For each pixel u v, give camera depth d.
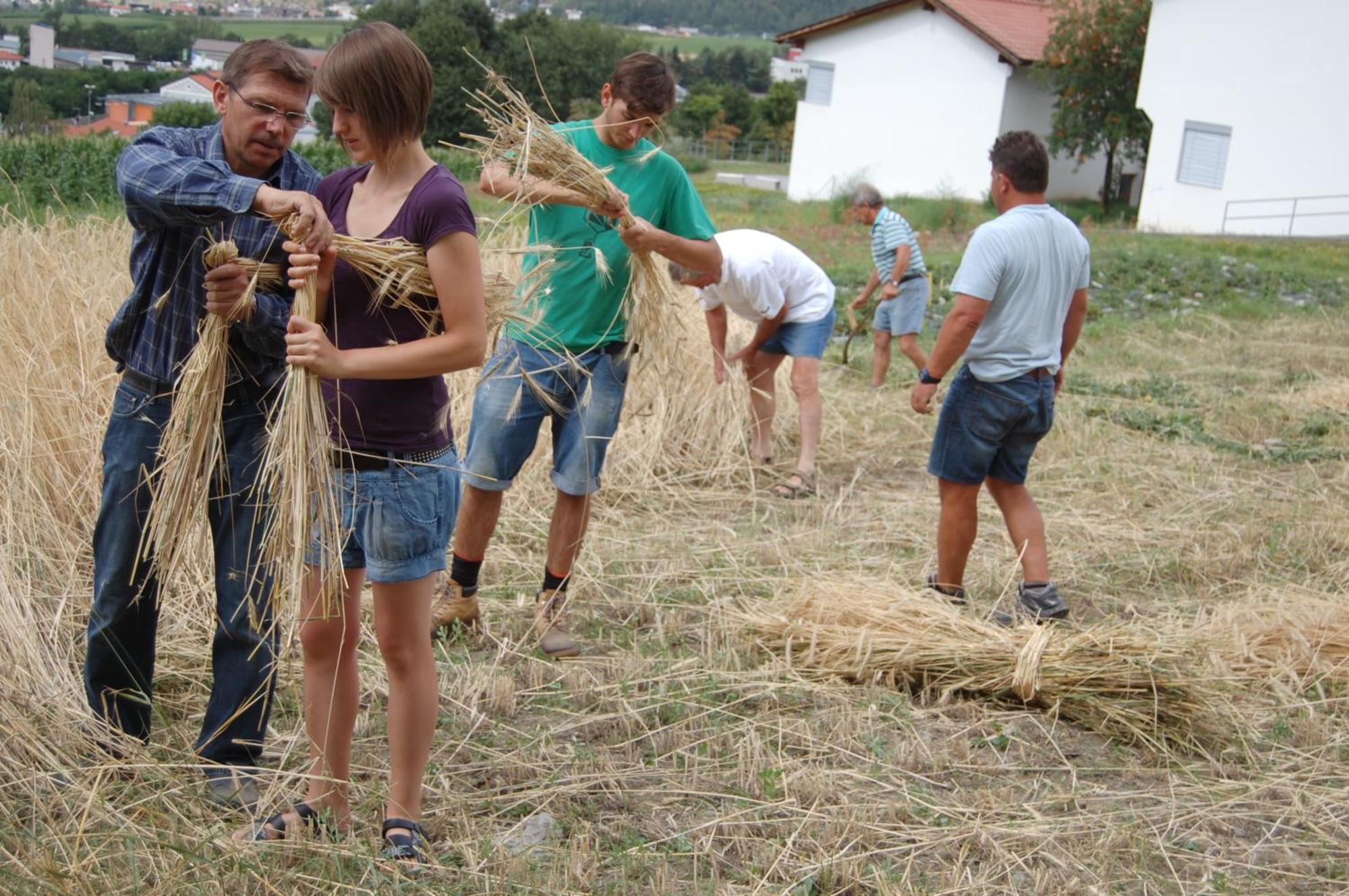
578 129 4.34
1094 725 3.91
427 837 3.07
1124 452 7.42
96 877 2.71
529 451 4.34
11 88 14.27
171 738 3.46
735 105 68.06
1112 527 6.04
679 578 5.18
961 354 4.68
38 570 4.21
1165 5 28.94
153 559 3.08
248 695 3.22
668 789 3.42
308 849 2.88
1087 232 24.88
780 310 6.57
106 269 6.21
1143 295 15.42
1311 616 4.62
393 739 2.98
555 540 4.41
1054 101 35.34
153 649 3.35
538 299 4.19
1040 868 3.10
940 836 3.24
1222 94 28.27
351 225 2.82
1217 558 5.57
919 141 36.00
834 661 4.23
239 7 61.28
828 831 3.22
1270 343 11.73
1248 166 27.97
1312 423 8.32
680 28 181.25
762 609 4.69
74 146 13.45
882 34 36.19
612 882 2.96
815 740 3.75
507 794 3.36
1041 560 4.82
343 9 63.88
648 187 4.33
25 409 4.63
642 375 6.99
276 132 2.93
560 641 4.35
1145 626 4.79
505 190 3.87
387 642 2.92
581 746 3.66
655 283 4.32
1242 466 7.36
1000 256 4.52
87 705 3.33
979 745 3.80
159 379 3.05
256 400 3.10
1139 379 9.82
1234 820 3.41
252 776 3.15
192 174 2.76
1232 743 3.85
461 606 4.44
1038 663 4.00
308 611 2.88
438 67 36.66
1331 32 26.28
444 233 2.69
